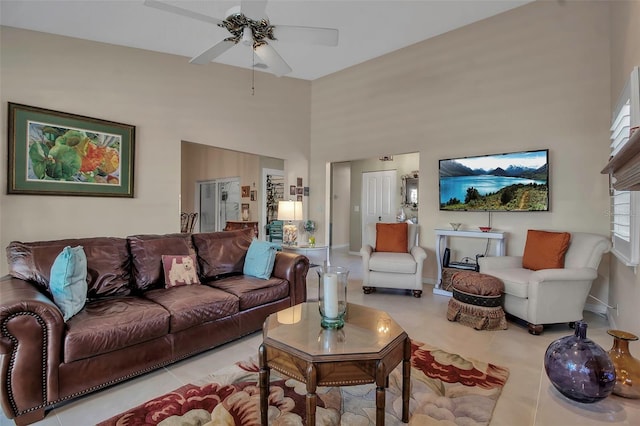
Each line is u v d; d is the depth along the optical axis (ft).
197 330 7.78
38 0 9.41
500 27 13.12
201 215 29.40
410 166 23.24
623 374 3.80
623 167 4.13
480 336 9.16
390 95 16.67
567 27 11.73
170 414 5.67
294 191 19.54
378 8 12.11
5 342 5.27
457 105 14.38
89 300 7.69
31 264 7.18
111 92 12.39
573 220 11.68
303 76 19.38
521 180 12.66
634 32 7.69
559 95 11.92
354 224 26.08
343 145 18.83
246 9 7.81
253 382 6.74
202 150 28.45
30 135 10.60
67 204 11.37
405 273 13.12
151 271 9.01
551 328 9.80
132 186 12.89
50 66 11.02
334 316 5.72
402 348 5.46
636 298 7.34
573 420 3.40
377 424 4.75
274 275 10.58
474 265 13.37
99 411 5.76
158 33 11.96
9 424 5.41
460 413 5.70
